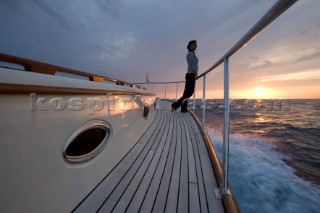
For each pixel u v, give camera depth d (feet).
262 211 7.67
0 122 1.98
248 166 11.79
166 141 7.62
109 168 4.76
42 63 2.87
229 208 3.16
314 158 17.39
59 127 2.90
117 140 5.29
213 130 20.40
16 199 2.19
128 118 6.29
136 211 3.38
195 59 12.49
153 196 3.84
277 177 10.82
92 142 4.01
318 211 8.02
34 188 2.45
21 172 2.24
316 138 26.27
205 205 3.55
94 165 4.03
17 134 2.18
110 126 4.72
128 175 4.70
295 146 21.53
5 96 2.02
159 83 22.39
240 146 17.46
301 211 7.97
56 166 2.87
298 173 12.33
